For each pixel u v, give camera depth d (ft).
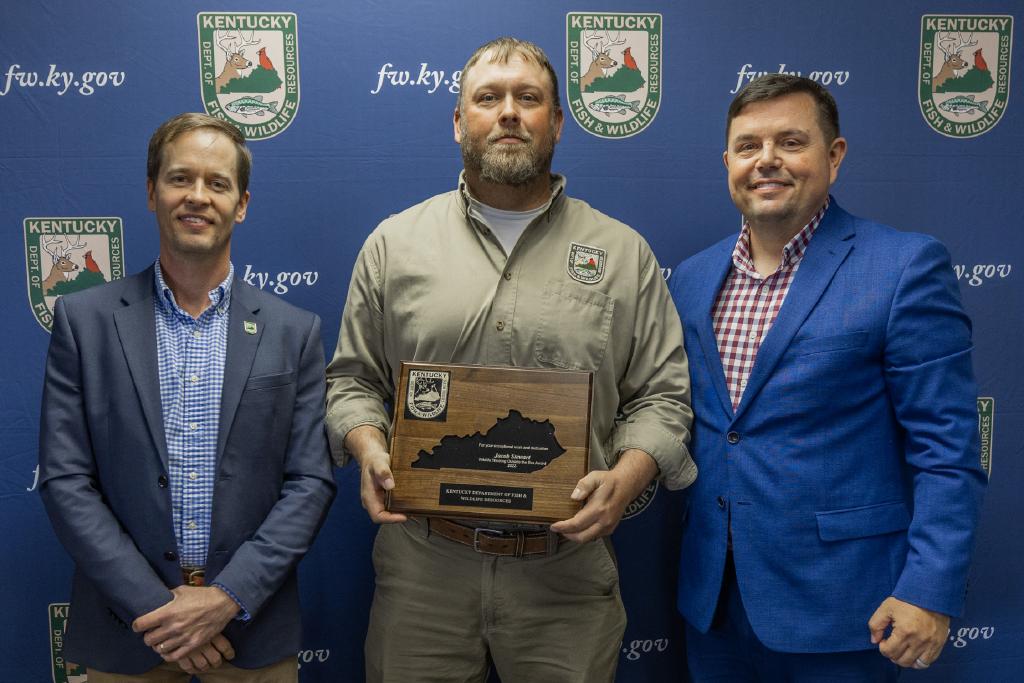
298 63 5.93
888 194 6.38
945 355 4.48
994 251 6.48
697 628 5.08
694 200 6.28
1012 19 6.33
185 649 4.41
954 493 4.39
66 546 4.47
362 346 5.26
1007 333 6.54
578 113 6.14
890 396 4.67
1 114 5.82
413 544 5.12
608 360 5.08
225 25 5.85
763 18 6.18
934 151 6.38
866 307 4.56
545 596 5.03
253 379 4.70
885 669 4.83
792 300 4.74
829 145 4.81
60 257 5.95
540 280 5.05
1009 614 6.68
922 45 6.28
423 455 4.68
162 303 4.78
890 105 6.31
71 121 5.85
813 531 4.65
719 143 6.24
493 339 4.99
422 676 5.14
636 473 4.78
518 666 5.13
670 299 5.40
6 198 5.87
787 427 4.70
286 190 6.02
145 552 4.56
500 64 4.89
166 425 4.63
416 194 6.10
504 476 4.65
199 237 4.58
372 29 5.95
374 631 5.33
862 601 4.58
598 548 5.24
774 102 4.71
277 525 4.66
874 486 4.65
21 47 5.77
